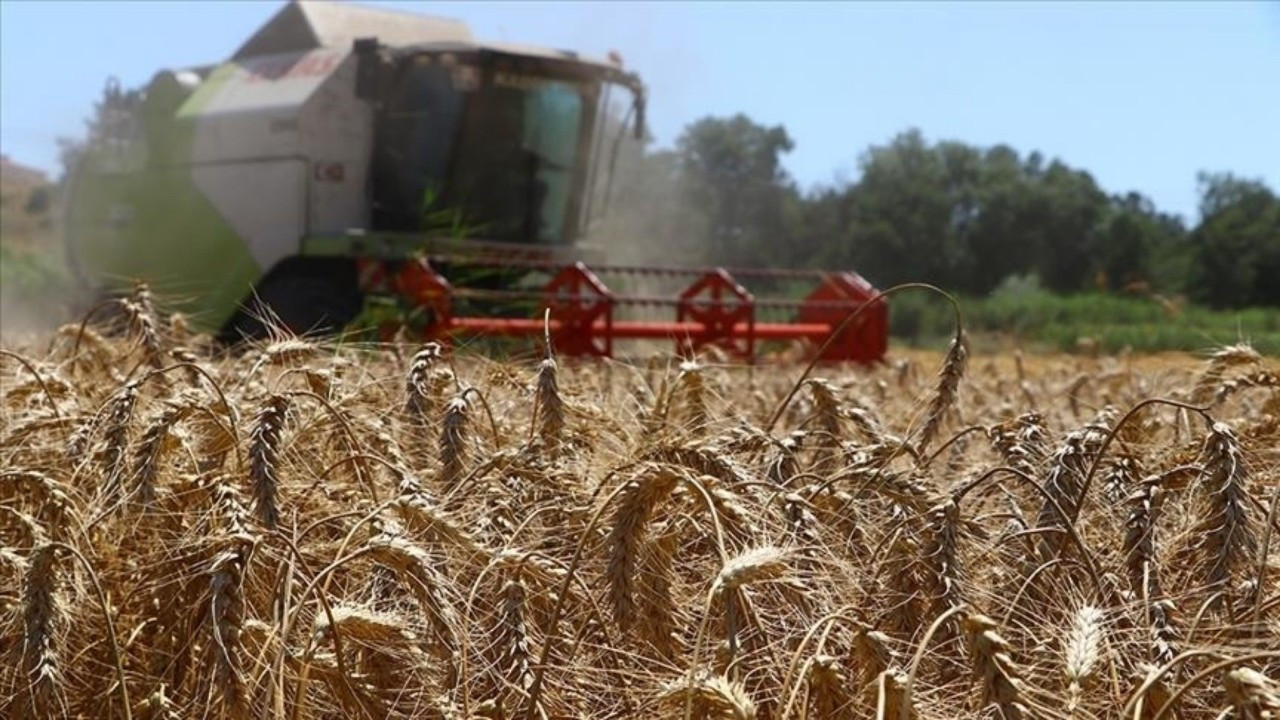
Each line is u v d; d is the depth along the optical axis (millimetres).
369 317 15688
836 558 3465
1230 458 3512
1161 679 2783
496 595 3391
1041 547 3623
